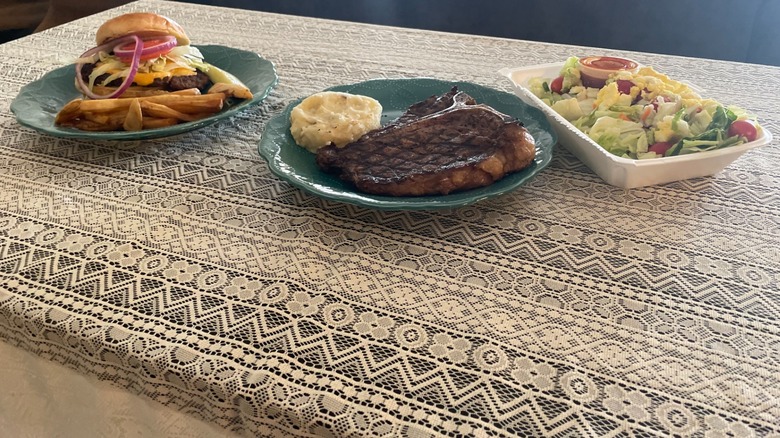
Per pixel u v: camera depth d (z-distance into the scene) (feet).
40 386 2.37
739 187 2.89
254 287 2.28
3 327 2.27
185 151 3.27
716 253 2.45
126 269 2.38
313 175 2.87
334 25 5.19
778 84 3.94
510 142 2.72
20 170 3.06
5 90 3.97
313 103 3.20
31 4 10.20
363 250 2.50
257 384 1.88
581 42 8.44
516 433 1.72
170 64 3.66
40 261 2.41
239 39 4.86
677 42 8.00
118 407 2.20
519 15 8.58
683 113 2.96
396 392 1.86
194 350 2.00
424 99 3.58
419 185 2.60
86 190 2.90
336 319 2.14
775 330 2.06
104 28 3.60
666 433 1.72
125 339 2.04
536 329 2.09
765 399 1.81
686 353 1.98
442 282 2.32
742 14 7.57
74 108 3.22
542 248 2.50
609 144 3.00
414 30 5.07
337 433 1.76
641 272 2.35
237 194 2.88
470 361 1.96
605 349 2.00
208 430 2.05
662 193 2.87
